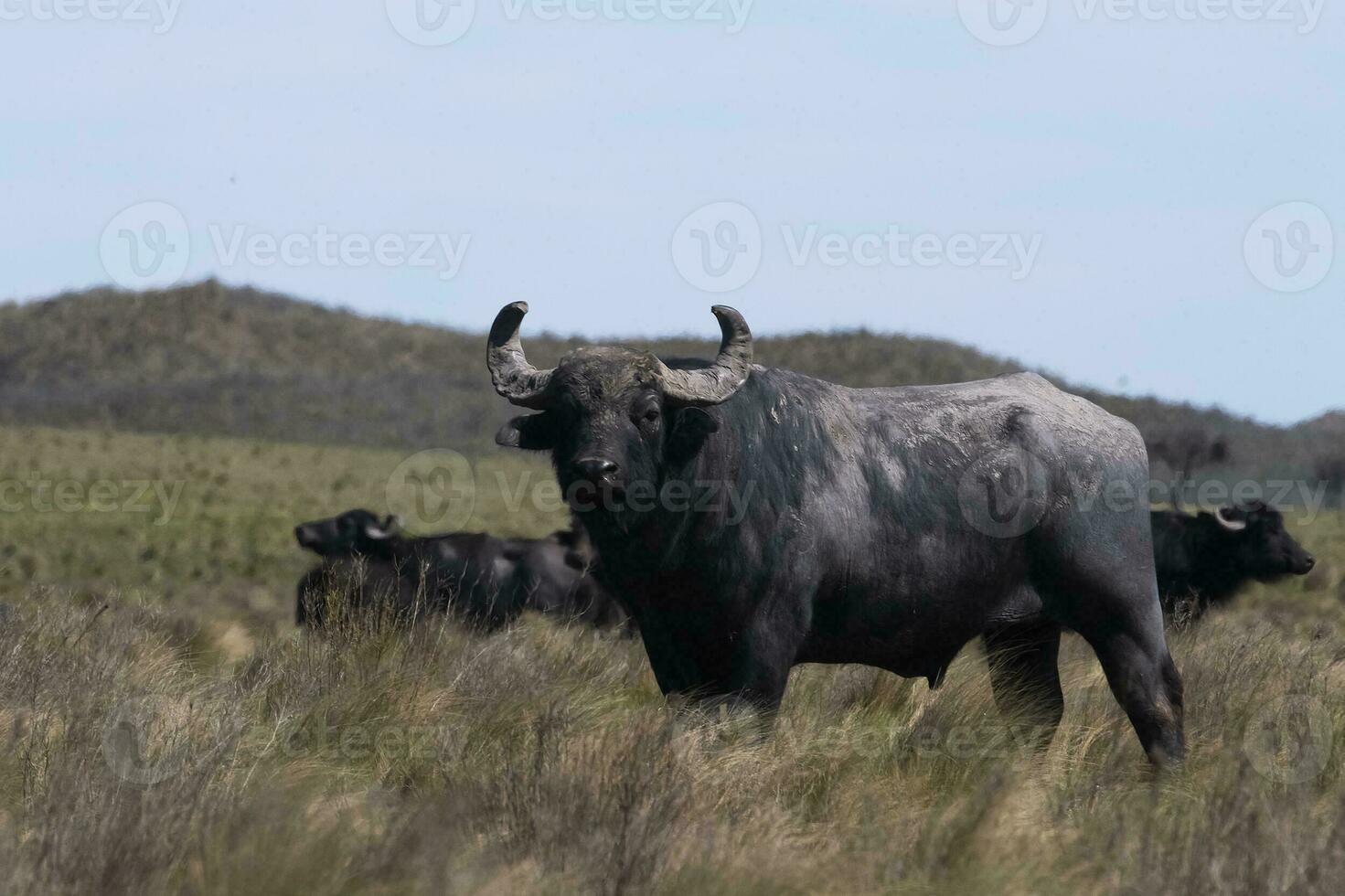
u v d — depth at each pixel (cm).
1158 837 2162
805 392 2945
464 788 2317
